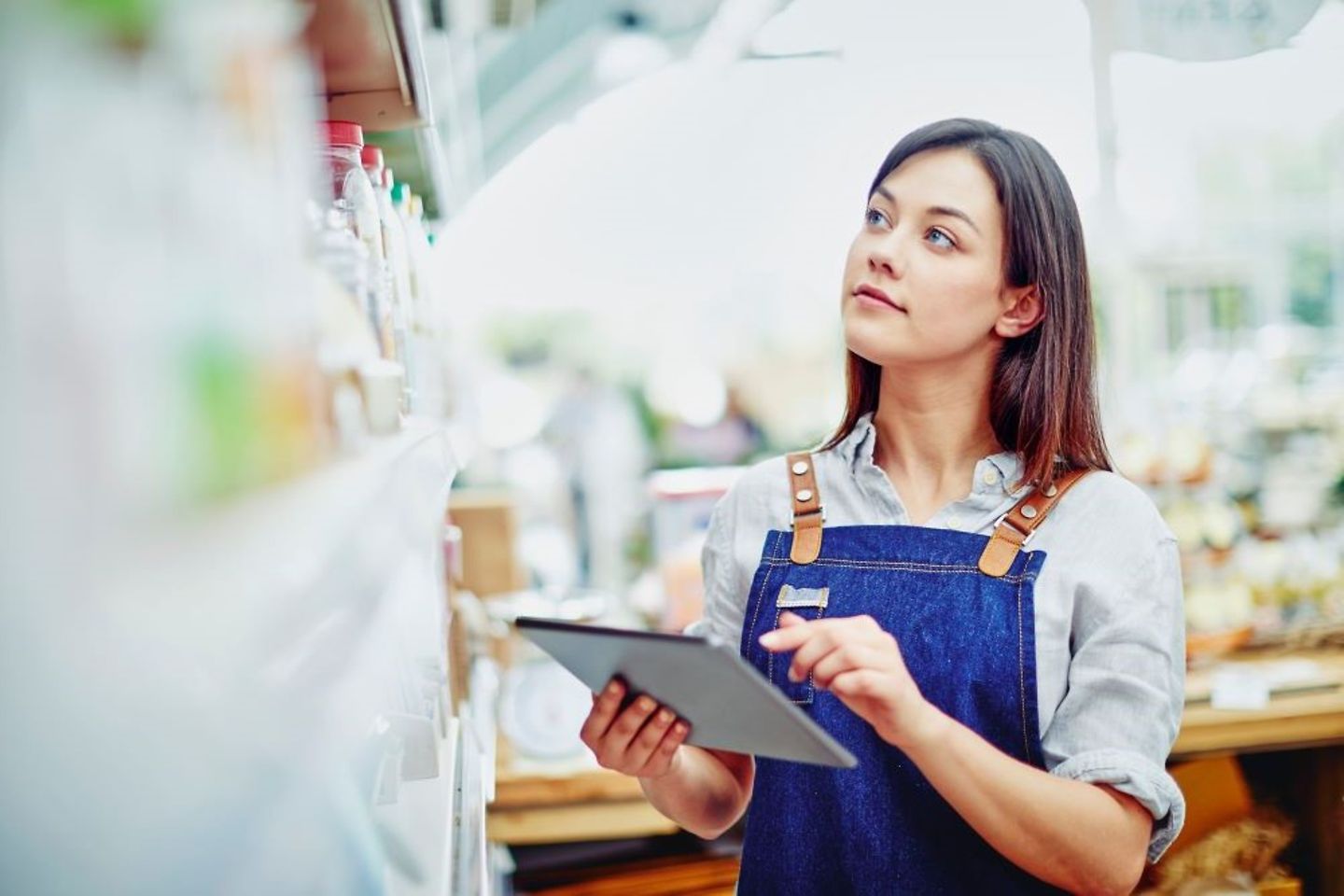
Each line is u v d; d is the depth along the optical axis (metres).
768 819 1.45
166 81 0.40
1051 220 1.44
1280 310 3.95
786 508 1.55
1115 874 1.25
